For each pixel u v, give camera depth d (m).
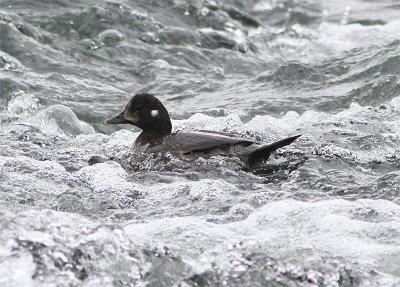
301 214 8.24
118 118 12.65
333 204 8.53
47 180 10.34
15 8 20.91
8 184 9.84
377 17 26.38
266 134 13.83
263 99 17.45
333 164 11.32
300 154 11.87
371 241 7.58
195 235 7.64
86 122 16.11
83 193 9.68
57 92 17.17
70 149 13.00
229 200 9.30
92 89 17.86
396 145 12.53
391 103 16.38
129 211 9.07
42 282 6.07
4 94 16.83
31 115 15.98
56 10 21.12
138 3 23.12
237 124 14.60
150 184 10.45
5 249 6.33
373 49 20.39
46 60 18.98
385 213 8.37
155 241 7.41
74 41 20.28
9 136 13.75
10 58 18.66
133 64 19.84
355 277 6.70
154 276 6.58
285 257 6.93
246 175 10.79
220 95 18.11
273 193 9.63
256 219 8.12
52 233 6.68
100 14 21.38
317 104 16.98
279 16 27.00
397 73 18.12
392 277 6.73
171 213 8.90
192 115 16.36
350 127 13.93
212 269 6.77
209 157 11.34
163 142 11.93
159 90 18.42
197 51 21.09
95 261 6.48
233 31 23.75
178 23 22.84
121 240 6.79
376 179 10.25
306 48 23.28
